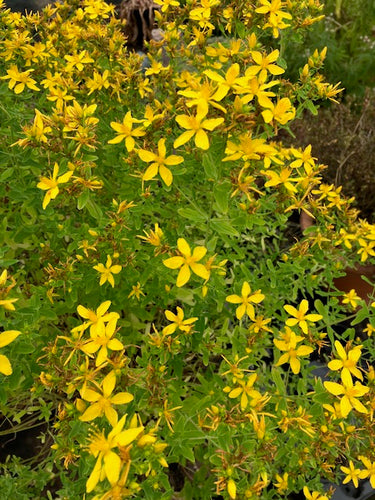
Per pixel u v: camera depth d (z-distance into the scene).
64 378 0.19
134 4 0.69
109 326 0.18
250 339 0.24
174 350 0.22
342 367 0.20
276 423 0.23
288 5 0.28
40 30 0.33
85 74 0.32
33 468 0.32
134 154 0.26
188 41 0.30
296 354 0.22
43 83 0.29
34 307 0.24
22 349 0.22
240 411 0.21
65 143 0.23
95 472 0.15
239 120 0.20
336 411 0.21
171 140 0.28
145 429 0.18
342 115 0.53
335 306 0.29
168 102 0.28
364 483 0.34
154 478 0.20
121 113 0.32
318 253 0.29
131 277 0.27
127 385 0.18
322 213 0.29
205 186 0.30
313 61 0.28
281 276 0.28
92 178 0.23
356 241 0.30
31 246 0.32
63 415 0.20
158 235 0.24
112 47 0.31
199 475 0.29
